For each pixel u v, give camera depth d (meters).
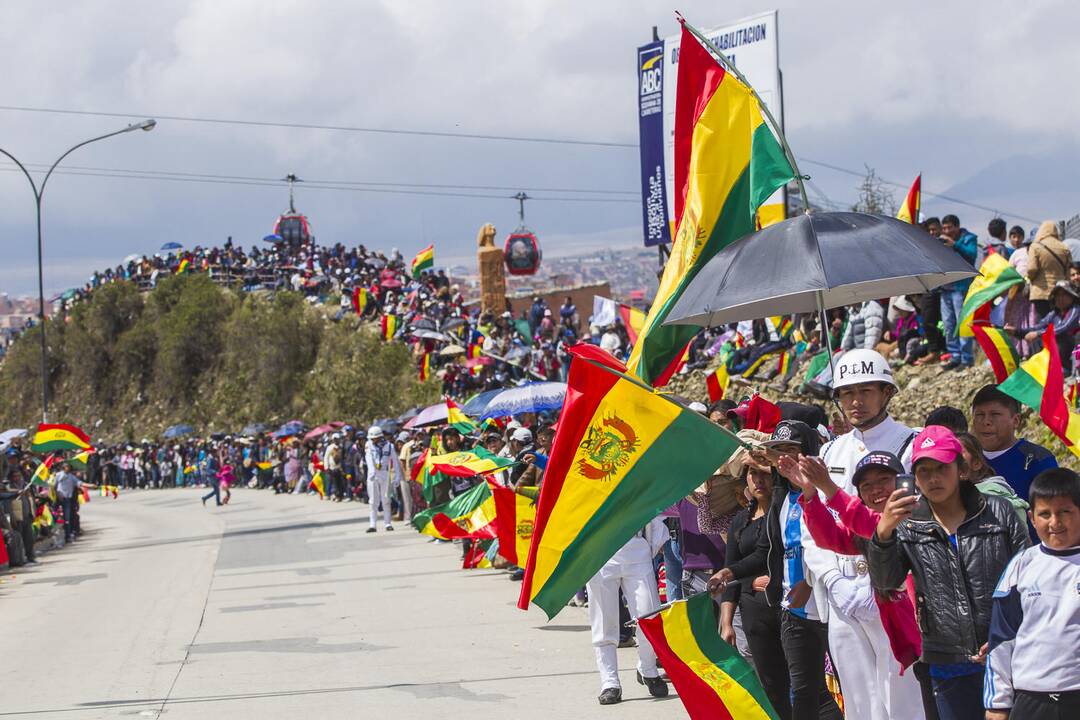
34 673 11.34
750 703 6.60
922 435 5.39
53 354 81.94
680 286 8.97
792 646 6.76
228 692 10.07
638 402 6.29
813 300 8.23
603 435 6.36
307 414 59.44
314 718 8.99
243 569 19.86
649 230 25.73
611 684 8.98
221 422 69.19
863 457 5.72
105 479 65.62
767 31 23.09
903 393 17.98
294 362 67.38
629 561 9.08
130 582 19.14
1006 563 5.29
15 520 23.97
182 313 74.56
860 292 8.09
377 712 9.09
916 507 5.51
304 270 72.31
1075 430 8.04
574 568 6.43
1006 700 5.01
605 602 9.04
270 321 67.75
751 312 8.34
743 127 8.86
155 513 41.12
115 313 79.81
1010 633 4.98
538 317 40.06
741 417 9.28
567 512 6.43
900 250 6.88
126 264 85.12
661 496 6.28
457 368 39.66
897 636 5.73
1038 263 15.30
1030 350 15.38
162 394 75.00
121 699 9.97
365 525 27.12
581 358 6.33
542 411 18.91
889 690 5.93
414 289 58.81
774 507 6.96
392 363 51.31
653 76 25.50
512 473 14.64
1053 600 4.86
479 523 15.01
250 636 12.93
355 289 64.94
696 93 9.05
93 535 32.56
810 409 8.19
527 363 34.03
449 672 10.48
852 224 7.09
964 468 5.42
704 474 6.18
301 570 19.11
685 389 25.09
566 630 12.32
